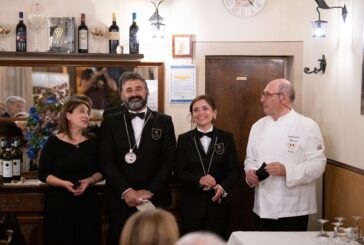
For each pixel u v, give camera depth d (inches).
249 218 187.2
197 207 148.3
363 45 135.0
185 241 48.6
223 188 147.5
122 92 157.2
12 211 159.2
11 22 175.5
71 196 146.7
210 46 181.9
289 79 187.9
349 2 145.0
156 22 174.2
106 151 147.8
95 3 177.5
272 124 147.7
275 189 144.1
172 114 181.8
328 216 160.9
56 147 147.6
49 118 163.8
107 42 178.4
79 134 150.6
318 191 169.5
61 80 176.7
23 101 175.8
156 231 57.7
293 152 142.9
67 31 175.3
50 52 174.2
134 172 146.8
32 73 175.6
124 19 178.5
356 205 139.6
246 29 182.5
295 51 183.6
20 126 175.6
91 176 149.4
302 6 182.7
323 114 165.6
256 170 143.5
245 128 187.6
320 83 167.9
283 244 109.6
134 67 179.5
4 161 162.6
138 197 142.2
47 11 176.4
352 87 142.9
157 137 149.2
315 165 141.7
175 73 180.5
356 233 110.3
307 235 117.5
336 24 154.8
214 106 153.9
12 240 142.6
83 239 147.8
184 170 151.7
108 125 150.6
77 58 176.6
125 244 58.4
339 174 151.4
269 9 182.5
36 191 159.5
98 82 178.1
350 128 144.5
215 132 153.4
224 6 181.6
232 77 187.0
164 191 150.5
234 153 154.3
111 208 146.9
